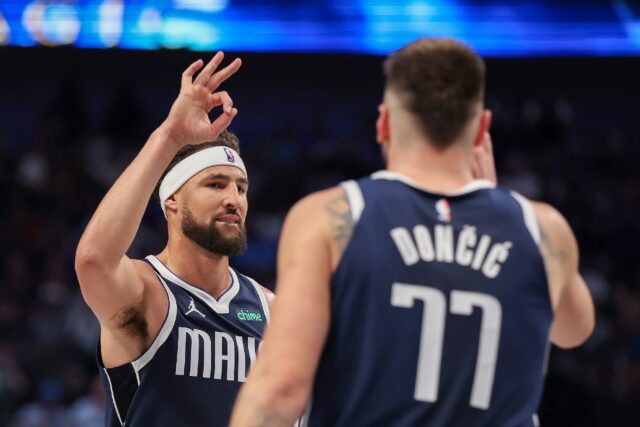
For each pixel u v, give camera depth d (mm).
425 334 3918
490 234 4055
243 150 23453
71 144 22859
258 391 3816
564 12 21656
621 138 24266
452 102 4055
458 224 4055
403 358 3904
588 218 21734
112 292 5805
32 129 24297
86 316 17469
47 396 15055
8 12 21141
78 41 21250
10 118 24344
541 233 4129
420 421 3879
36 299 19109
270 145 23250
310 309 3912
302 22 21516
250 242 20672
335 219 4020
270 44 21531
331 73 22203
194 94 5680
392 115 4195
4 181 21969
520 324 3994
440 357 3908
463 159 4180
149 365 6168
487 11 21531
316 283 3951
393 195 4070
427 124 4094
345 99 24328
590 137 24359
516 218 4117
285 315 3902
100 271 5656
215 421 6230
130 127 23250
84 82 23562
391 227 4012
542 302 4059
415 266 3961
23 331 17641
